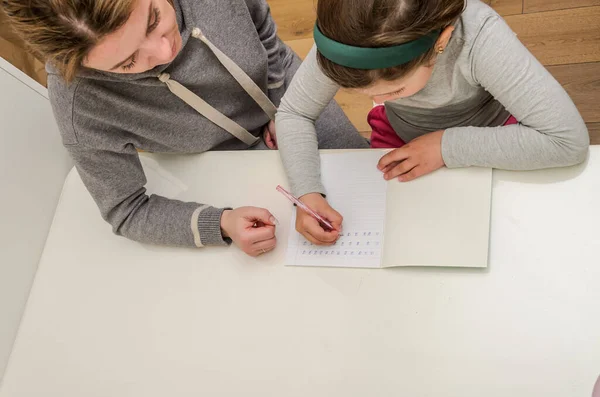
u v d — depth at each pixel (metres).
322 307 0.87
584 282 0.77
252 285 0.93
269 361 0.86
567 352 0.74
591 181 0.83
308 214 0.93
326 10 0.70
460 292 0.82
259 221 0.96
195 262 0.98
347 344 0.83
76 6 0.70
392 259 0.86
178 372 0.89
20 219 1.07
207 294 0.94
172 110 1.07
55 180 1.17
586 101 1.54
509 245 0.82
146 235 1.00
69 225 1.08
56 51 0.74
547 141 0.82
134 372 0.91
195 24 1.01
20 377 0.96
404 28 0.68
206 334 0.91
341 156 1.00
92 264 1.03
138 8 0.75
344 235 0.92
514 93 0.82
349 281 0.88
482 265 0.81
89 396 0.91
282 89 1.29
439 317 0.81
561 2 1.65
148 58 0.84
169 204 1.01
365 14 0.68
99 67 0.81
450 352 0.78
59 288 1.02
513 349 0.76
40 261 1.06
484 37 0.80
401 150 0.92
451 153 0.88
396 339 0.82
